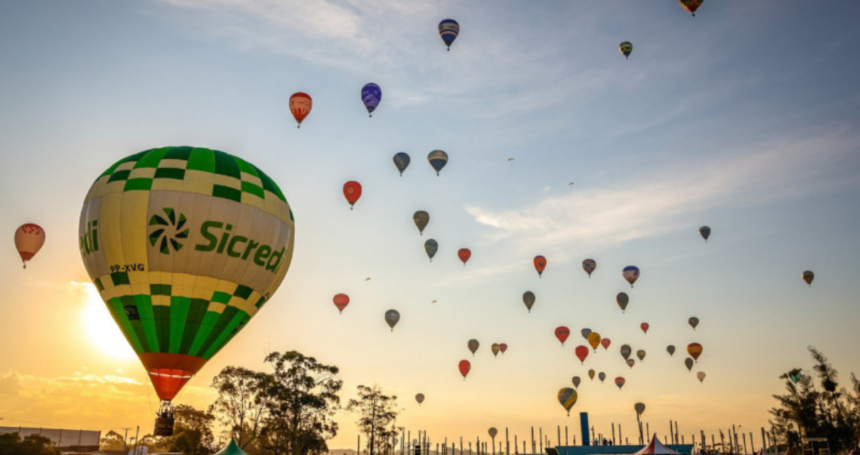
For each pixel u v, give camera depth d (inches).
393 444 2977.4
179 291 1153.4
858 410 2568.9
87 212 1193.4
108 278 1162.0
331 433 2529.5
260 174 1307.8
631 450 1630.2
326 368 2598.4
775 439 2805.1
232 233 1185.4
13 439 1904.5
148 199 1151.6
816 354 2682.1
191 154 1229.7
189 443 2513.5
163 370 1159.6
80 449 2393.0
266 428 2445.9
